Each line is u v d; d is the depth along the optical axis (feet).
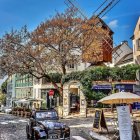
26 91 252.62
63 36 140.67
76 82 133.18
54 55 140.87
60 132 52.26
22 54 136.67
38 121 56.24
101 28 143.02
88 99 129.90
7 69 135.64
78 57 144.05
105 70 133.28
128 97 52.90
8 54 136.56
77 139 59.06
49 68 145.38
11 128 86.38
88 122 95.81
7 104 328.90
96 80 131.75
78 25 142.00
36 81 203.62
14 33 139.44
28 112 149.79
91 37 143.02
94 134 61.93
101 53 148.36
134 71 134.41
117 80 133.69
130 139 43.24
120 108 43.88
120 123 43.55
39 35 141.79
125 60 175.73
